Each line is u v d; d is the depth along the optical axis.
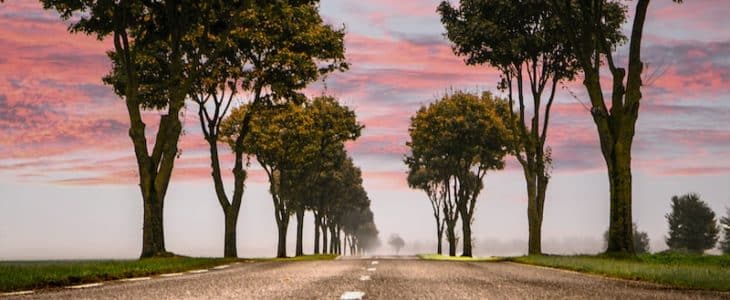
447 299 7.34
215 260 23.28
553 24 36.38
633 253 25.44
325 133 60.69
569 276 12.97
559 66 39.97
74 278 11.34
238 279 10.99
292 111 45.94
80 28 26.28
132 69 25.42
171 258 23.42
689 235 120.56
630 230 25.66
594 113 26.86
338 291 8.27
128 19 25.97
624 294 8.32
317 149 58.31
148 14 26.92
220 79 36.56
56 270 12.84
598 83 27.41
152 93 33.47
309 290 8.45
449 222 70.94
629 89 26.08
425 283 9.78
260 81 38.09
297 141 54.03
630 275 13.17
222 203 38.50
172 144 25.62
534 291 8.53
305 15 36.53
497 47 39.44
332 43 38.62
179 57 26.36
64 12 25.86
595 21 27.03
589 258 25.09
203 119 37.84
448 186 70.06
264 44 35.31
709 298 8.04
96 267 14.44
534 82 40.75
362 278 10.91
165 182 25.33
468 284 9.69
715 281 10.77
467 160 63.59
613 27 36.00
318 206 88.69
